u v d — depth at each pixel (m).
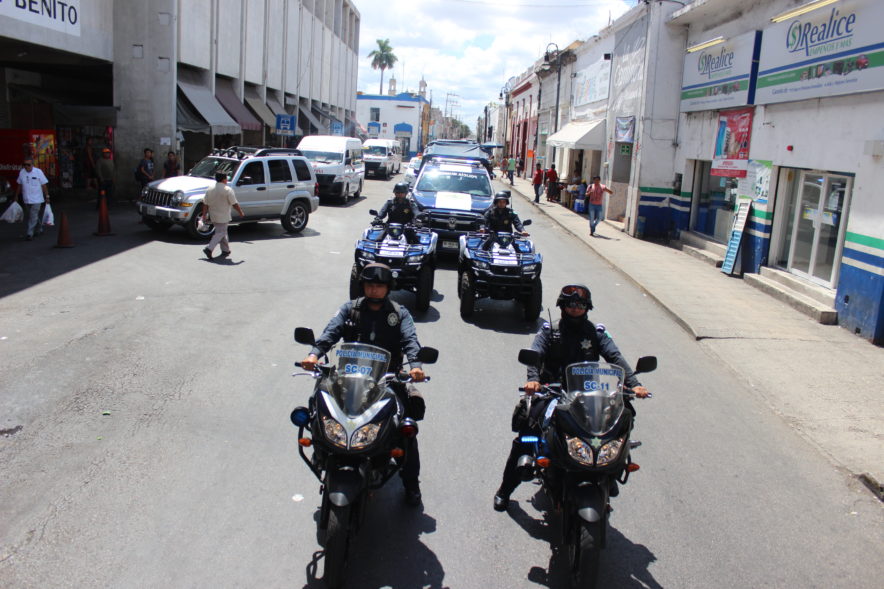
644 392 4.53
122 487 5.11
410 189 16.83
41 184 14.54
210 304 10.41
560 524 5.03
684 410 7.54
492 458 6.02
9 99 23.11
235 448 5.86
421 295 10.80
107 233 15.62
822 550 4.93
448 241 15.54
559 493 4.49
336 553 3.89
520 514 5.15
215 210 13.75
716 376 8.76
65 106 22.11
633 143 21.41
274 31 35.59
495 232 11.55
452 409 7.04
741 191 15.38
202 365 7.78
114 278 11.61
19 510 4.72
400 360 5.05
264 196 17.38
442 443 6.24
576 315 4.82
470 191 16.73
